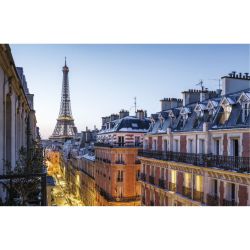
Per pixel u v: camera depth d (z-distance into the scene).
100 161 54.12
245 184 20.14
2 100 11.98
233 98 23.30
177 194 28.50
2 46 10.52
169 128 31.20
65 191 96.12
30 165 13.16
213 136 24.19
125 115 53.91
